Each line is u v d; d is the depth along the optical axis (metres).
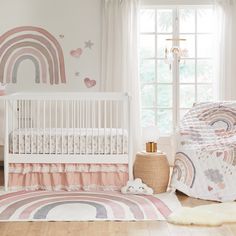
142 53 6.63
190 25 6.61
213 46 6.43
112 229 3.64
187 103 6.65
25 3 6.43
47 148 4.92
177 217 3.87
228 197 4.54
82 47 6.47
